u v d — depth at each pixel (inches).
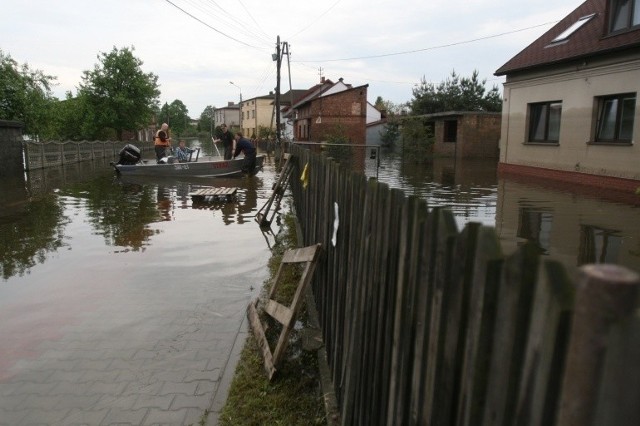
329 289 141.2
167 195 516.1
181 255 266.1
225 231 330.0
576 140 499.8
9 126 712.4
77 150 1033.5
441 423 57.2
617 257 224.8
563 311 36.1
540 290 38.9
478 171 692.1
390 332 79.6
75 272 234.5
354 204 111.7
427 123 1212.5
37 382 132.6
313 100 1378.0
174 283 217.0
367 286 95.7
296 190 363.6
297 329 161.2
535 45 616.1
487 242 47.1
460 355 53.1
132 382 132.1
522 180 554.9
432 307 59.7
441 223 57.6
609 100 464.4
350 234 114.6
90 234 320.5
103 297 199.2
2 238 308.8
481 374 47.8
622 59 435.8
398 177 601.3
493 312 46.4
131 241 300.2
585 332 32.9
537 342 39.1
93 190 557.9
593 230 280.2
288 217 376.8
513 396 42.7
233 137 765.9
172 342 156.5
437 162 888.9
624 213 334.6
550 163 544.4
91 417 116.4
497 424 44.7
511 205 374.3
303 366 137.1
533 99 568.7
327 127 1358.3
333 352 129.6
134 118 1541.6
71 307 188.2
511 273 42.7
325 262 150.2
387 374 80.6
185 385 130.2
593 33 512.4
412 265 68.5
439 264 57.7
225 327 167.8
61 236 314.3
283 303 183.5
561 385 36.7
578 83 492.7
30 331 166.1
